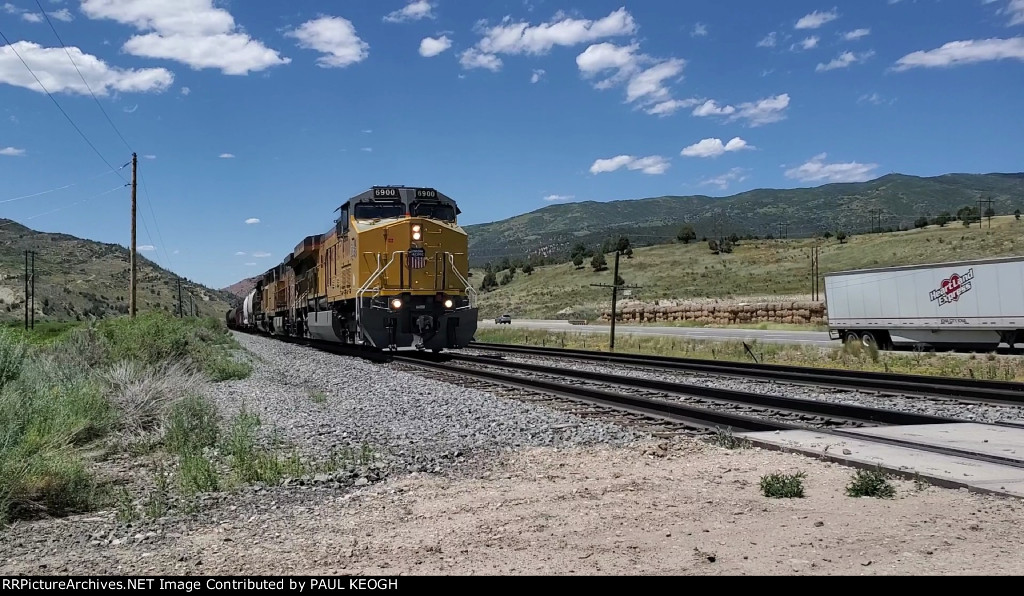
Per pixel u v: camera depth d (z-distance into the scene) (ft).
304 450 32.73
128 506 23.79
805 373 69.15
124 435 38.06
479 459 30.50
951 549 17.22
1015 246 286.46
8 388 37.45
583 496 23.63
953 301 99.09
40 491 25.14
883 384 54.70
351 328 90.74
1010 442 31.01
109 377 49.39
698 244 517.96
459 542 19.30
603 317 257.34
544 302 390.01
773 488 22.95
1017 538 17.88
